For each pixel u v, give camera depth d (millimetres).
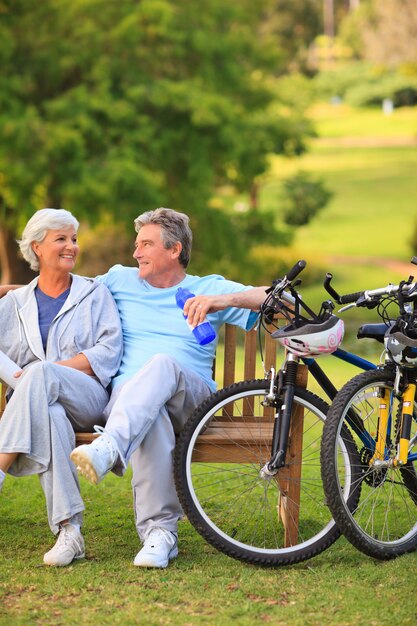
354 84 69938
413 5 60688
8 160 22828
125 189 23328
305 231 43281
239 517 5980
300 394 5062
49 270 5578
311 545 5000
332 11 72500
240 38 28609
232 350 5738
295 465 5102
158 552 4906
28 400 4906
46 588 4582
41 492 6641
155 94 25016
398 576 4734
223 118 26250
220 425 5383
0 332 5551
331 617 4246
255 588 4605
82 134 24297
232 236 28625
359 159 56312
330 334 4863
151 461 5004
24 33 25125
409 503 6102
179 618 4230
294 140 32156
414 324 4844
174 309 5566
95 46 25219
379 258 37906
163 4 25438
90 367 5355
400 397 5160
